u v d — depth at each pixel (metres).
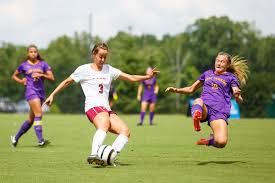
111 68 23.06
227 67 23.06
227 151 28.28
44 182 18.00
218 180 18.17
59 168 21.33
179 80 179.12
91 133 45.00
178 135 41.91
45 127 54.56
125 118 84.81
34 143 34.78
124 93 146.00
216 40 141.88
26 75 32.44
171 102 150.50
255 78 111.81
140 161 23.69
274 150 28.84
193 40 156.75
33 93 32.22
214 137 21.78
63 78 180.88
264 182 17.78
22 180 18.41
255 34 139.88
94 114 22.14
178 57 188.38
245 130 49.03
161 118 84.69
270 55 140.62
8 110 160.50
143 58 152.50
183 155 26.22
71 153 27.58
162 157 25.41
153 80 60.59
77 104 144.50
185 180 18.16
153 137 39.59
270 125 59.16
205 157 25.34
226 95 22.42
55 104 144.25
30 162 23.48
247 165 22.09
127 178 18.62
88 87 22.67
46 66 32.78
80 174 19.64
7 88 178.12
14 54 187.75
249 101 111.50
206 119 22.28
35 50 32.72
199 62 155.00
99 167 21.52
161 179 18.39
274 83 112.38
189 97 146.25
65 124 60.84
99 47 22.66
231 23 136.88
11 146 32.25
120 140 21.80
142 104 60.62
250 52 137.62
